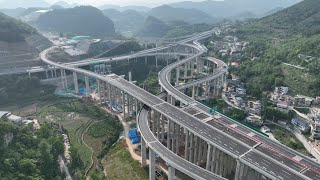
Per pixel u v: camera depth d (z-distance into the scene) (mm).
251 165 172125
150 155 197625
